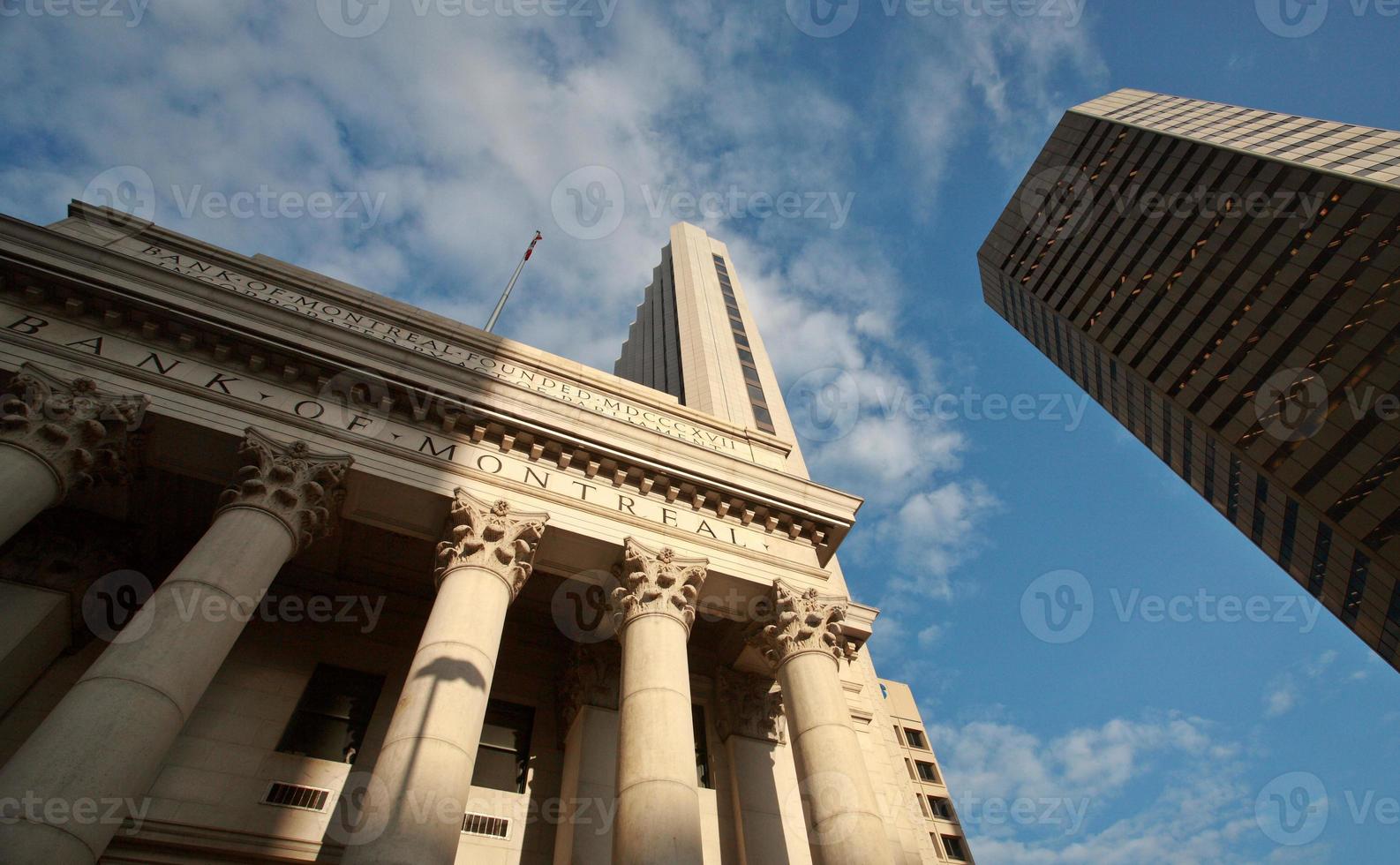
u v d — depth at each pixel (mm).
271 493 19312
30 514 17266
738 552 24875
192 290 22406
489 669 18281
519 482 23109
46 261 20922
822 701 21609
